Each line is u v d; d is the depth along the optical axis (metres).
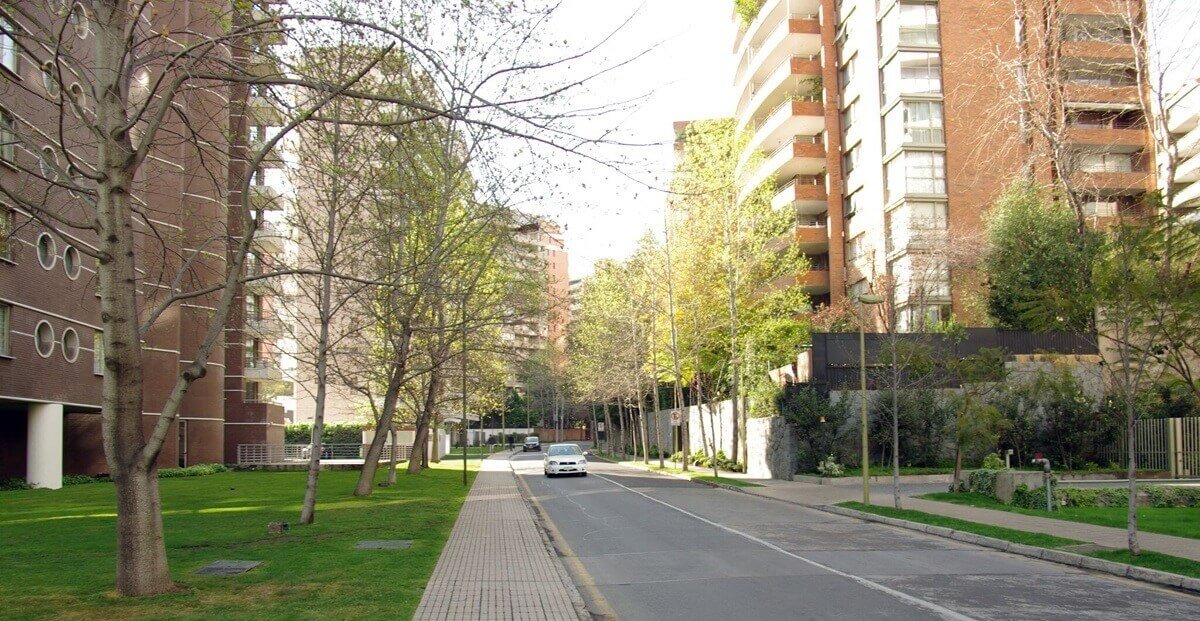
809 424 30.83
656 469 42.59
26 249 25.31
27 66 22.44
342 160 17.75
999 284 34.50
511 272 23.59
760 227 39.69
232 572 10.41
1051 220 33.91
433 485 29.17
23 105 22.17
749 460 37.28
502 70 9.11
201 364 9.05
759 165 50.97
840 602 9.32
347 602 8.60
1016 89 32.78
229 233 14.08
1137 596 9.79
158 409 35.53
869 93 44.47
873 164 44.06
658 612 8.96
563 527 17.95
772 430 33.78
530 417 114.94
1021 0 30.47
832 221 47.84
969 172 40.91
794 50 51.75
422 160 17.20
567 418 114.44
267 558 11.64
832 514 20.34
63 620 7.56
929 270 36.78
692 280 39.03
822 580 10.80
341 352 19.56
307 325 22.09
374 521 16.89
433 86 12.34
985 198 40.75
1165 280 13.81
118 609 8.02
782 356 39.41
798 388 31.78
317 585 9.55
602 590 10.32
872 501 21.80
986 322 36.28
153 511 8.91
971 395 23.50
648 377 48.50
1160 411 27.98
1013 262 34.12
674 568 12.00
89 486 28.89
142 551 8.78
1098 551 12.49
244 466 40.91
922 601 9.35
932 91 41.84
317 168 17.23
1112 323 14.73
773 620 8.44
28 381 25.48
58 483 27.31
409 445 58.62
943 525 16.23
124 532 8.77
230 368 46.12
